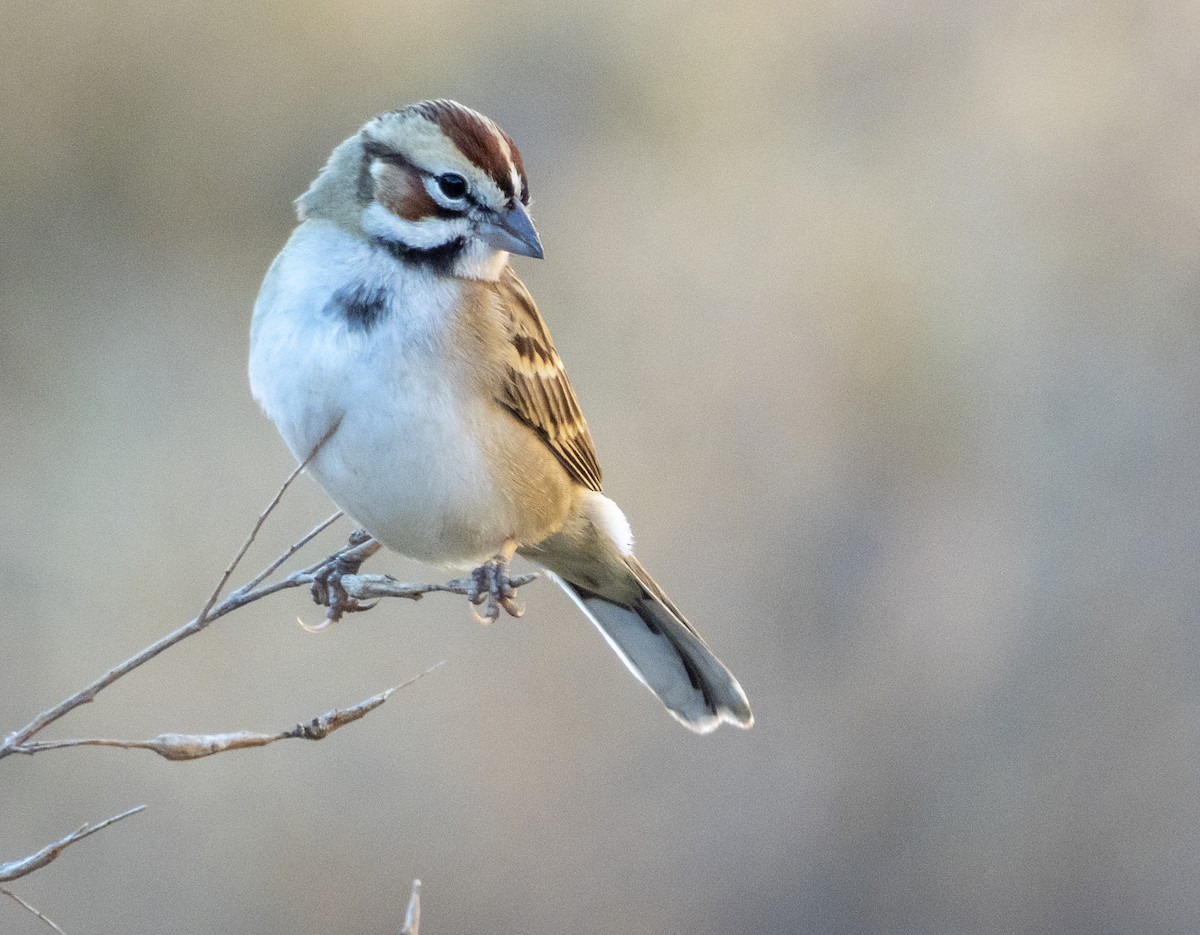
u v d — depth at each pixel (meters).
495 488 6.62
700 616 14.17
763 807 13.42
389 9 17.69
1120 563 14.60
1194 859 13.48
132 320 16.30
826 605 14.50
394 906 12.34
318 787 12.48
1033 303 16.14
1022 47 17.61
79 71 17.20
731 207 16.88
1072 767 13.82
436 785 12.62
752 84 17.89
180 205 17.42
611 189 17.05
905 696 14.13
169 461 14.31
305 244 6.51
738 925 13.05
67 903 11.94
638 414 14.99
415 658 12.84
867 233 16.50
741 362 15.48
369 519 6.58
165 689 12.53
